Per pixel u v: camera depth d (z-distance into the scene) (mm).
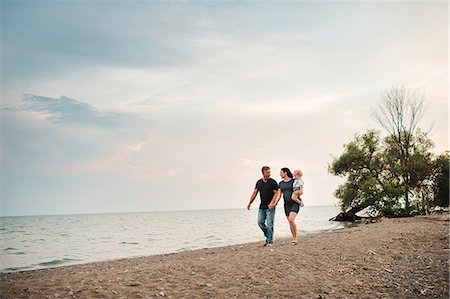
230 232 34906
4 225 84062
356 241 13797
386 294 6883
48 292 6809
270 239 13188
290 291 7102
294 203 13273
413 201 42500
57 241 30484
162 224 66500
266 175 13203
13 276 11438
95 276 8289
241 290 7129
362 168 45125
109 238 32406
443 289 7059
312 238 17734
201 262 9680
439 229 18344
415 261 9883
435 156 43625
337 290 7180
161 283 7562
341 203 45156
